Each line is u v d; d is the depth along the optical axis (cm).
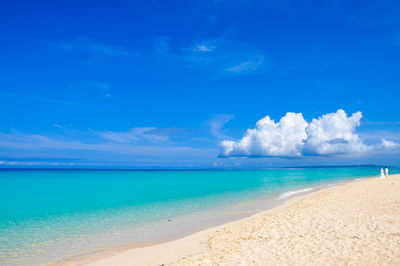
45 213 2231
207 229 1465
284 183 5156
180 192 3828
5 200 3155
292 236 1150
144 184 5809
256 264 852
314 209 1752
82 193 3912
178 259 980
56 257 1089
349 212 1580
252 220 1584
